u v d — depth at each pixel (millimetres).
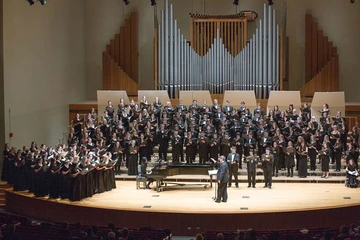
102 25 27938
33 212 18656
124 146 21453
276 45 25047
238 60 25281
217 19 25906
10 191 19578
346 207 17109
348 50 27000
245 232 12594
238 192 19016
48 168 18734
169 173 18766
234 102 24109
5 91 20672
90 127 22125
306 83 26781
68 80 25984
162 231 14031
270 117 22109
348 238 12055
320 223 16844
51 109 24203
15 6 21312
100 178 18969
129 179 20922
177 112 22469
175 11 27703
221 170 17594
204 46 25938
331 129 21641
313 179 20453
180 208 16969
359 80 26828
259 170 21203
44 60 23547
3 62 20547
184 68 25438
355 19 26922
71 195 17953
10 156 20188
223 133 21344
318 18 27156
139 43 27953
